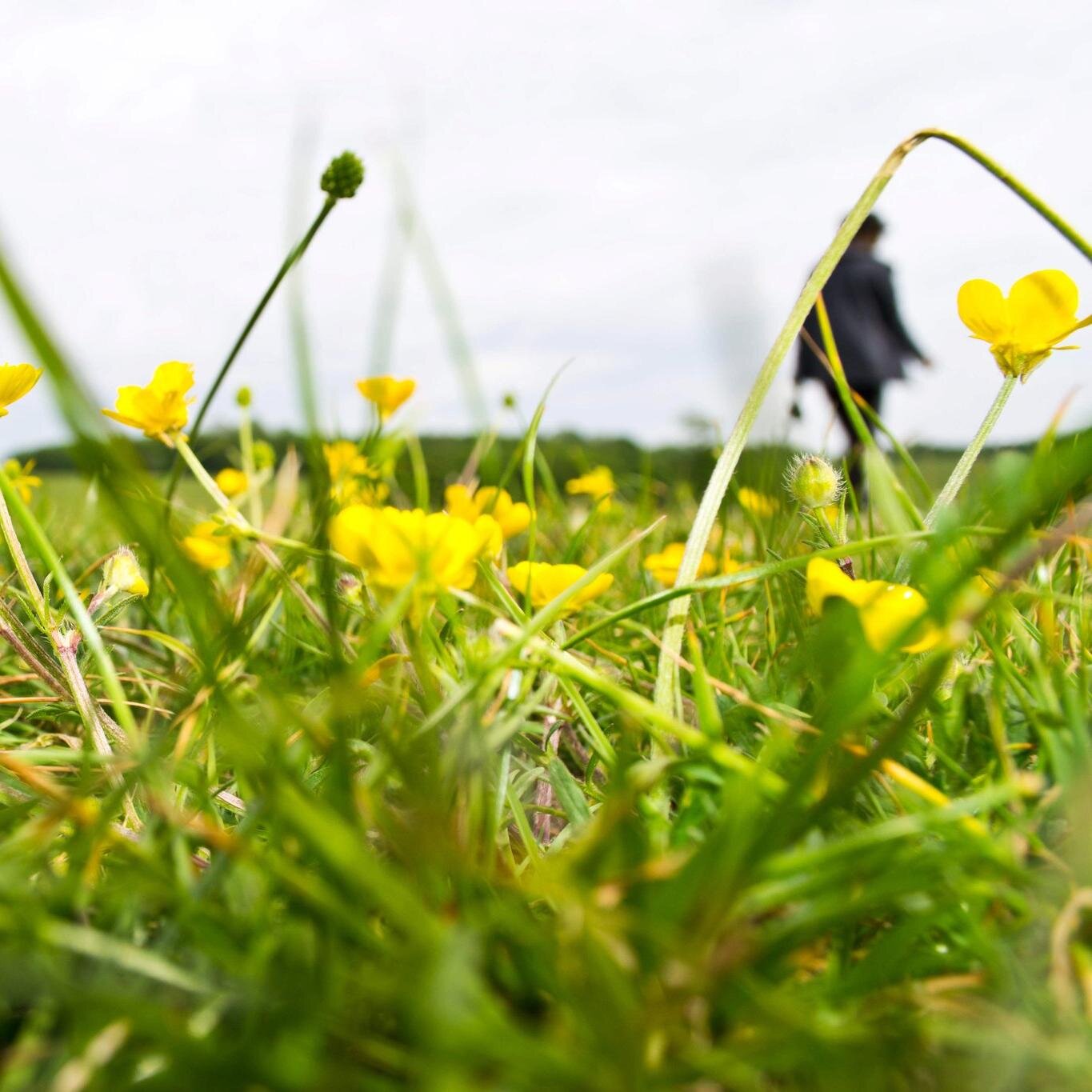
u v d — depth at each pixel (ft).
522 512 1.20
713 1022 0.68
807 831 0.75
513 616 0.97
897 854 0.76
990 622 1.03
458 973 0.54
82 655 1.03
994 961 0.70
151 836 0.81
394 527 0.84
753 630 1.32
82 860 0.77
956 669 0.96
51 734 1.04
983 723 0.91
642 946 0.67
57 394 0.54
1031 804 0.84
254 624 1.05
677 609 0.94
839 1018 0.69
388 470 1.49
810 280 1.01
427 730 0.81
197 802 0.86
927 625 0.72
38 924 0.65
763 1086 0.68
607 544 1.99
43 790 0.84
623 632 1.26
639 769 0.79
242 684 0.93
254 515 1.51
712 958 0.62
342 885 0.73
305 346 0.79
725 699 0.96
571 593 0.85
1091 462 0.67
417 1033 0.58
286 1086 0.57
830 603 0.82
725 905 0.66
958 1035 0.62
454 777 0.81
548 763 0.90
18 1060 0.63
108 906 0.76
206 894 0.77
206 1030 0.63
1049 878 0.77
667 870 0.74
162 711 1.10
